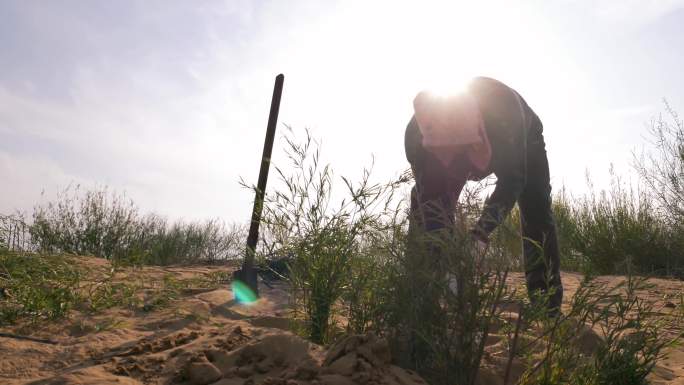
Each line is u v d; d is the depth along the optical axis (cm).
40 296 327
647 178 844
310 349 221
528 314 216
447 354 215
